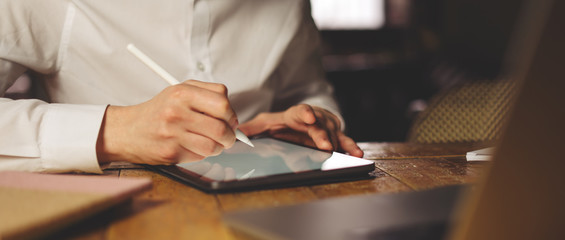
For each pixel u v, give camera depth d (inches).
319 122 36.2
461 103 57.1
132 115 29.4
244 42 47.0
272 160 29.0
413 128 59.0
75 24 40.9
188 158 29.0
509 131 14.1
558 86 14.3
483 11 159.3
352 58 167.6
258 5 48.0
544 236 15.2
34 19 39.0
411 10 171.5
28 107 29.6
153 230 20.2
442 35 173.6
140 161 29.3
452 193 21.4
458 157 33.8
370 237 17.4
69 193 20.9
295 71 51.4
